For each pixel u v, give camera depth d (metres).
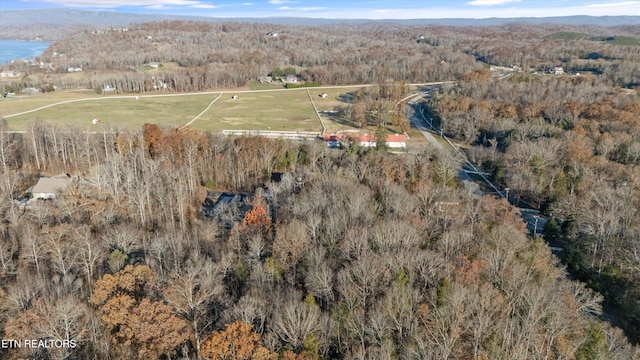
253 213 76.69
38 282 56.03
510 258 62.72
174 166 109.25
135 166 106.94
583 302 63.03
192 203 99.31
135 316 46.12
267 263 61.22
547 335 48.78
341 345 48.97
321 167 113.50
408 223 72.50
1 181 97.81
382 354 43.72
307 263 63.47
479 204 86.00
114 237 70.69
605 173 107.25
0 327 49.00
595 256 77.50
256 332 46.25
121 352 44.03
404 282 55.16
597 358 46.94
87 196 91.12
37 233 71.88
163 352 43.81
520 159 116.44
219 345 41.78
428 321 49.94
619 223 82.62
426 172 104.19
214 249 71.00
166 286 54.12
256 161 114.75
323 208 80.06
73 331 46.22
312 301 52.25
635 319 65.31
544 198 103.50
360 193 84.56
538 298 49.75
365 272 55.91
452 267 59.91
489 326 48.44
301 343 46.09
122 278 53.53
